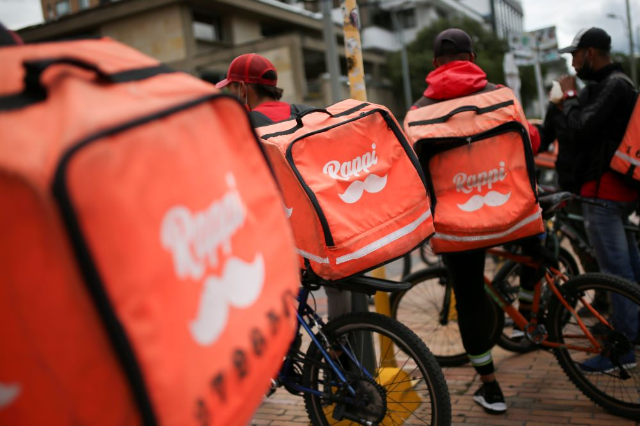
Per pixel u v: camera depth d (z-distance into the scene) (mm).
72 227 833
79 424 932
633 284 3008
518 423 3031
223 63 27703
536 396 3336
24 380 946
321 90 27781
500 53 36438
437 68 3146
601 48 3391
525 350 4012
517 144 2801
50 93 996
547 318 3291
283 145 2244
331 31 10484
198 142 1133
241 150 1316
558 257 4191
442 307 3992
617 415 3010
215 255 1129
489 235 2797
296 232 2281
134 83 1178
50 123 950
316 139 2268
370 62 40688
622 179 3410
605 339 3102
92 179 869
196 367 1022
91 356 898
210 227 1122
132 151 951
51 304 885
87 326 882
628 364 3070
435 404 2463
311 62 36344
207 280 1093
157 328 946
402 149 2471
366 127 2391
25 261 875
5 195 860
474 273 3070
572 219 4379
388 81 39750
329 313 3160
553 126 3824
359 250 2236
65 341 898
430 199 2850
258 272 1265
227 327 1126
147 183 973
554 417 3062
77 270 850
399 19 48125
